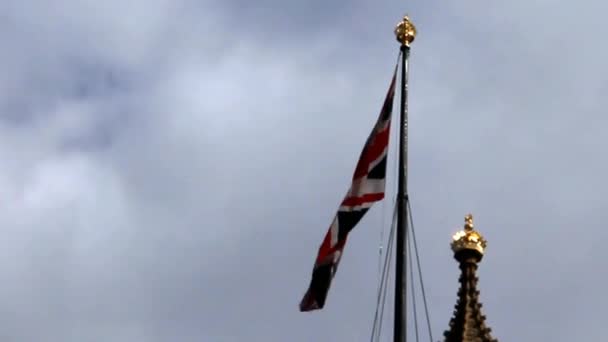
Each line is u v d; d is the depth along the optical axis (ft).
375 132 114.52
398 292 95.09
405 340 92.73
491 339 112.16
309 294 111.04
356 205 112.27
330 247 111.45
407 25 114.32
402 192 101.71
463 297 115.24
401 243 98.12
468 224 119.96
